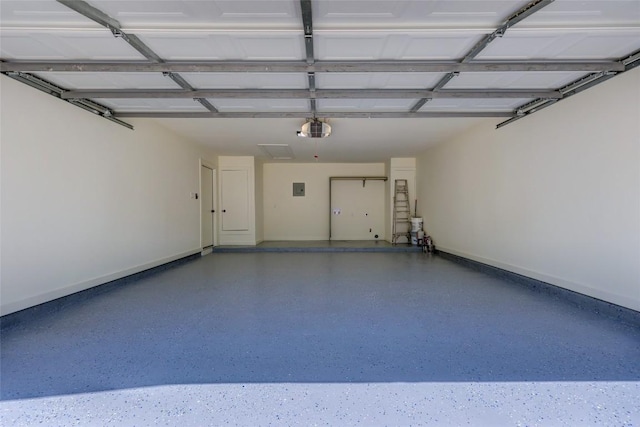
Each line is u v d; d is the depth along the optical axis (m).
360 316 3.04
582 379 1.91
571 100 3.47
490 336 2.55
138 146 4.68
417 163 8.30
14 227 2.89
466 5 2.05
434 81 3.26
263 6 2.06
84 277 3.68
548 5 2.02
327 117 4.38
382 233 9.46
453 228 6.33
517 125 4.37
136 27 2.26
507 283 4.42
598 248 3.16
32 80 3.00
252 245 8.10
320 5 2.04
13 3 1.96
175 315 3.10
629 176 2.86
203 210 7.36
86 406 1.67
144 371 2.02
